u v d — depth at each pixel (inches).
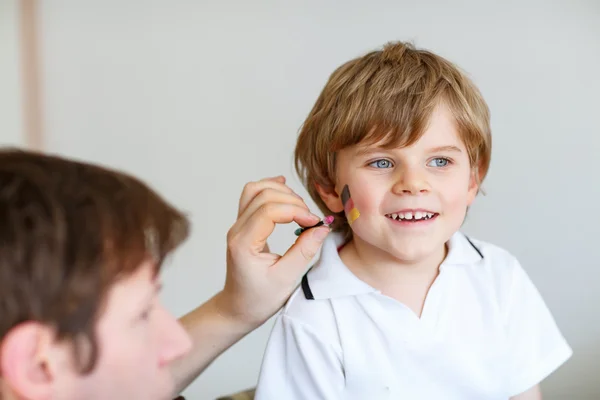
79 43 61.3
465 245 33.9
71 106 62.2
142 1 59.7
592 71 54.9
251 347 63.7
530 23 54.9
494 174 56.6
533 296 34.6
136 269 18.0
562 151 56.2
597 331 58.6
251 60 59.0
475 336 31.8
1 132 63.1
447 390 30.9
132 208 17.9
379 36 56.9
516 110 55.8
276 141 59.9
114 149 62.3
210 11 58.9
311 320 31.0
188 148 61.2
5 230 16.0
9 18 61.7
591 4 54.2
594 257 57.6
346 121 30.6
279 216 29.3
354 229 30.9
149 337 19.2
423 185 29.1
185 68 60.1
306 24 57.7
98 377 17.5
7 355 15.7
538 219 57.2
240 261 29.3
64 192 16.8
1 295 15.8
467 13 55.4
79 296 16.4
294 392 31.1
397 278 31.6
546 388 59.4
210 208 61.9
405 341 30.5
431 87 30.2
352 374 30.6
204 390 64.6
